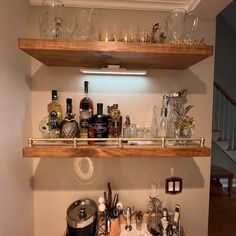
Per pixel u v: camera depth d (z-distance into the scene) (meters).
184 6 1.27
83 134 1.16
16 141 1.05
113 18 1.26
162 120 1.29
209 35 1.29
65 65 1.25
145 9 1.27
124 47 0.95
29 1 1.22
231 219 2.56
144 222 1.29
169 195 1.36
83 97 1.28
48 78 1.26
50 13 1.07
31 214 1.27
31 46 0.92
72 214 1.16
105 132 1.11
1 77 0.90
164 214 1.23
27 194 1.21
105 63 1.20
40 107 1.27
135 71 1.17
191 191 1.36
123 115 1.30
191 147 1.04
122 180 1.33
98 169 1.32
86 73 1.26
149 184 1.34
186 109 1.27
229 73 4.13
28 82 1.21
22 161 1.13
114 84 1.29
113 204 1.26
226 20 4.05
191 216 1.37
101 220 1.23
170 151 1.02
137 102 1.30
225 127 3.94
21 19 1.11
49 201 1.32
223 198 3.24
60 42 0.93
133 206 1.34
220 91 3.70
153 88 1.30
